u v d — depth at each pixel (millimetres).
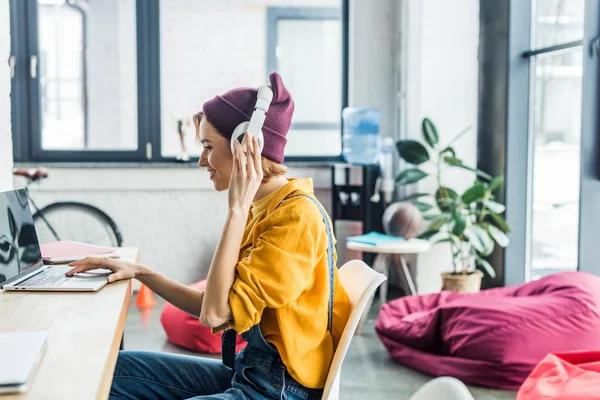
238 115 1489
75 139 5164
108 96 5160
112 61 5141
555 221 4078
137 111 5148
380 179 4938
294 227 1397
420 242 4105
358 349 3631
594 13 3363
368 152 5023
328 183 5184
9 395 928
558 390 2297
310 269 1396
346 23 5332
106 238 4965
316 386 1438
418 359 3250
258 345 1447
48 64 5090
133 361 1614
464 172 4723
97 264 1727
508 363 2941
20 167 4934
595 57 3377
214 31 5238
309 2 5328
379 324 3602
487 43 4551
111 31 5121
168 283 1678
